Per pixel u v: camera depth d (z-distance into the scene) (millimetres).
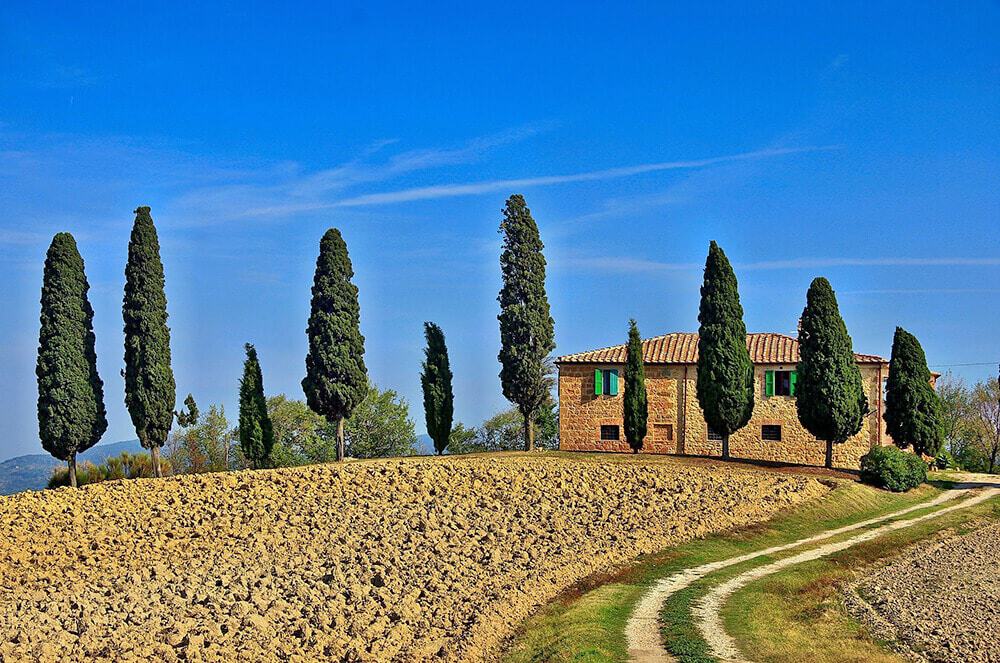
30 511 34156
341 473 41594
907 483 48375
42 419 45000
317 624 24062
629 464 48500
